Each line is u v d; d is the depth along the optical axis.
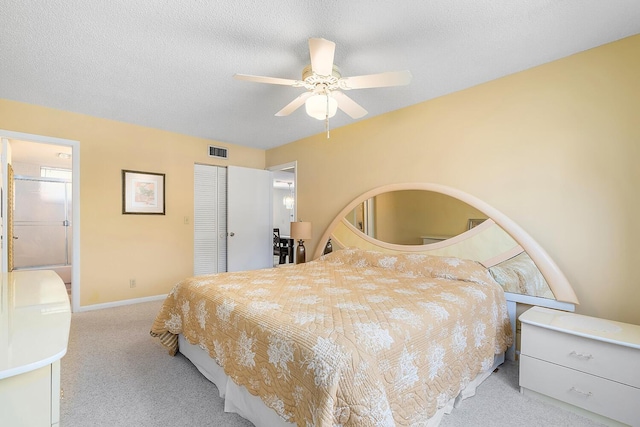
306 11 1.78
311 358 1.24
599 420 1.73
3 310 1.21
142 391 2.01
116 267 3.88
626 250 2.06
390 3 1.72
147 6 1.73
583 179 2.23
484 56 2.29
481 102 2.74
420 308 1.70
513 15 1.83
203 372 2.17
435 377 1.54
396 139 3.39
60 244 6.16
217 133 4.38
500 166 2.63
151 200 4.16
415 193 3.15
